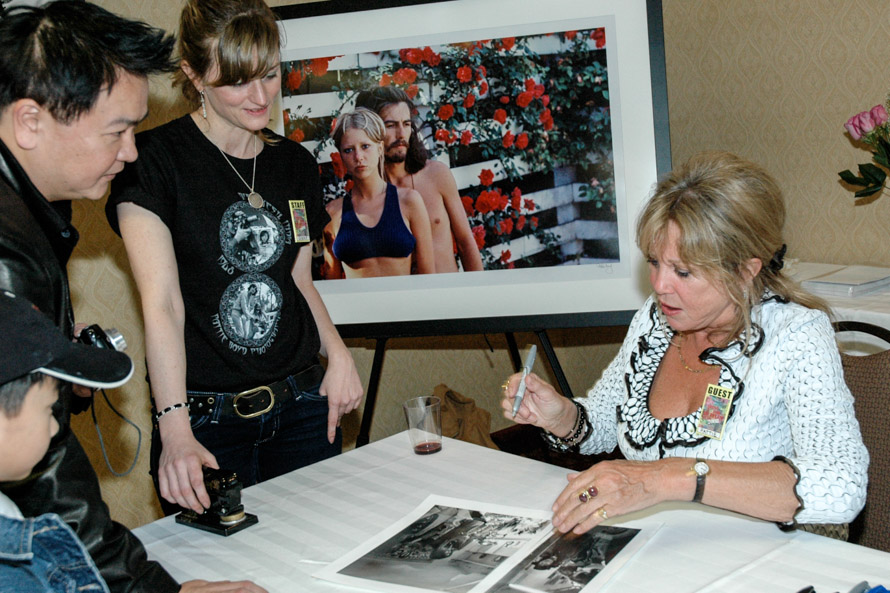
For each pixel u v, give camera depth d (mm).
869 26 2789
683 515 1218
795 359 1314
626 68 2496
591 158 2561
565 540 1160
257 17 1559
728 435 1361
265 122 1678
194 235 1683
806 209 3119
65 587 916
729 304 1364
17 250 930
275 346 1783
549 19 2529
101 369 805
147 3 2631
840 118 2936
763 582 1002
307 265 1944
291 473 1562
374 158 2684
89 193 1187
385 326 2717
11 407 735
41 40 1017
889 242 2869
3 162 1066
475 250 2672
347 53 2654
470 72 2602
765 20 3104
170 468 1402
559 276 2631
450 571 1103
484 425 3348
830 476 1133
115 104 1095
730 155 1350
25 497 981
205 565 1200
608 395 1621
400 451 1640
